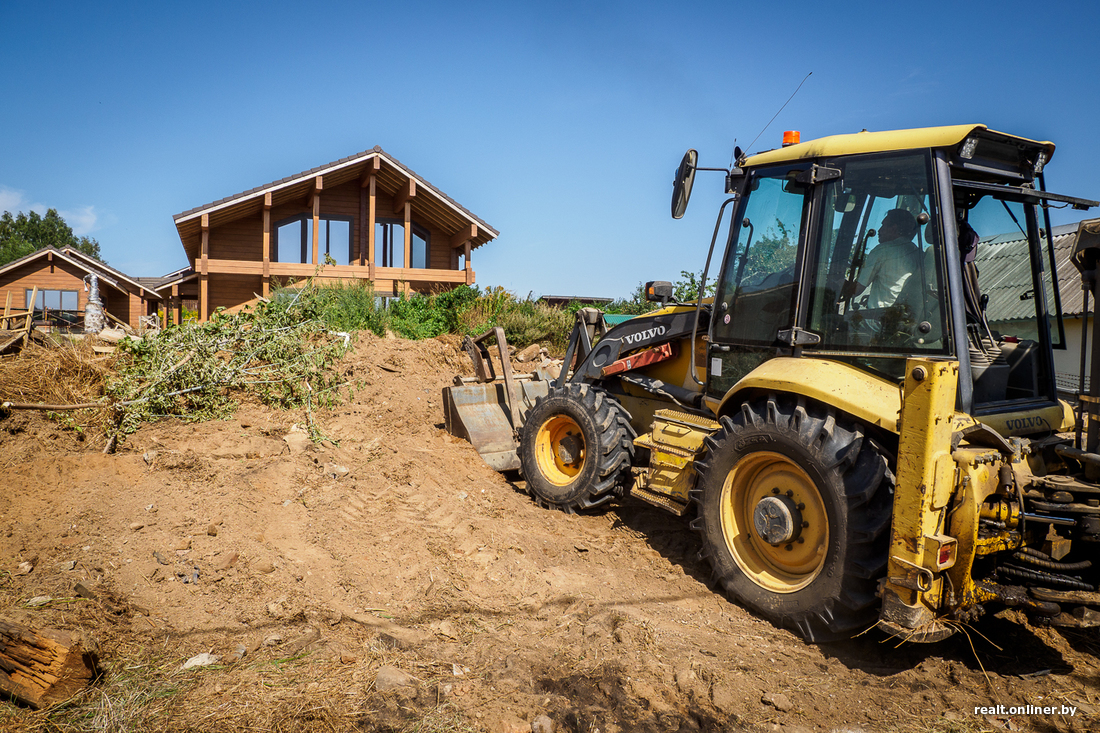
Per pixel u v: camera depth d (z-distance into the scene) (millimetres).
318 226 18219
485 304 12922
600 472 5055
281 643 3188
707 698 2961
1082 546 3271
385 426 6645
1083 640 3500
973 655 3365
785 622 3600
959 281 3412
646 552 4652
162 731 2508
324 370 7328
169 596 3445
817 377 3635
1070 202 3938
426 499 5008
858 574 3232
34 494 4137
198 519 4156
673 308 5457
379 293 17281
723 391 4562
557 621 3629
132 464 4699
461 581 3955
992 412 3561
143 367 6016
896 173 3621
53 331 7371
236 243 18812
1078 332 9070
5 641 2639
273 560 3865
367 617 3490
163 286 21234
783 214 4199
